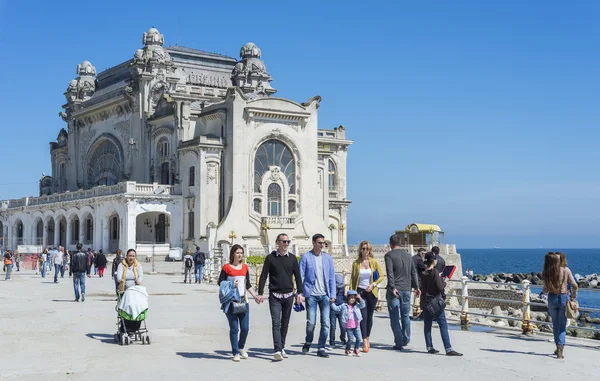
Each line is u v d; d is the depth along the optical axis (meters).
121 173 92.25
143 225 85.50
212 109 80.88
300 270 18.66
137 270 21.22
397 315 19.75
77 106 102.25
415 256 25.52
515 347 20.38
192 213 79.06
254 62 93.94
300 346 20.17
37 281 48.50
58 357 18.03
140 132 87.94
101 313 27.77
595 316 58.34
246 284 17.98
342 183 96.19
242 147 78.12
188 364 17.17
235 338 17.59
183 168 80.56
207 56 95.62
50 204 93.69
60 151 106.19
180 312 28.75
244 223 77.44
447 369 16.86
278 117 80.69
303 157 82.19
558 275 18.56
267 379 15.55
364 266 19.80
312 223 82.00
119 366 16.89
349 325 18.67
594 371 16.94
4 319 25.55
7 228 105.62
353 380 15.53
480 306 55.66
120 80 97.56
